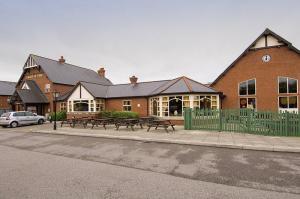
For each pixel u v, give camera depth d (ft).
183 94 71.41
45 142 45.06
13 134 58.54
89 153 34.14
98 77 146.10
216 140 41.04
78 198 17.46
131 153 33.58
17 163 28.43
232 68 81.51
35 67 118.62
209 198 17.37
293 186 19.74
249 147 35.37
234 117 51.57
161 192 18.60
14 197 17.76
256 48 77.87
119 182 21.06
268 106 75.46
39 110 114.11
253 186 19.80
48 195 18.08
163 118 73.56
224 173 23.49
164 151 34.55
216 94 73.00
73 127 69.15
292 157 29.96
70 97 98.84
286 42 72.74
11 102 111.24
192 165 26.61
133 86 102.27
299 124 44.04
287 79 73.36
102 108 96.84
